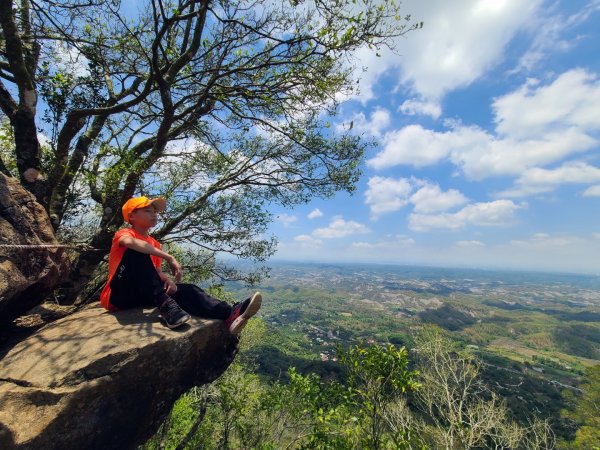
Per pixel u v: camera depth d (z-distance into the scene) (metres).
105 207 6.23
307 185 8.28
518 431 12.47
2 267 2.91
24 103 4.58
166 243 7.42
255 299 3.57
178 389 3.38
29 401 2.38
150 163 5.87
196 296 3.73
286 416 7.19
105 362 2.68
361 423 5.08
